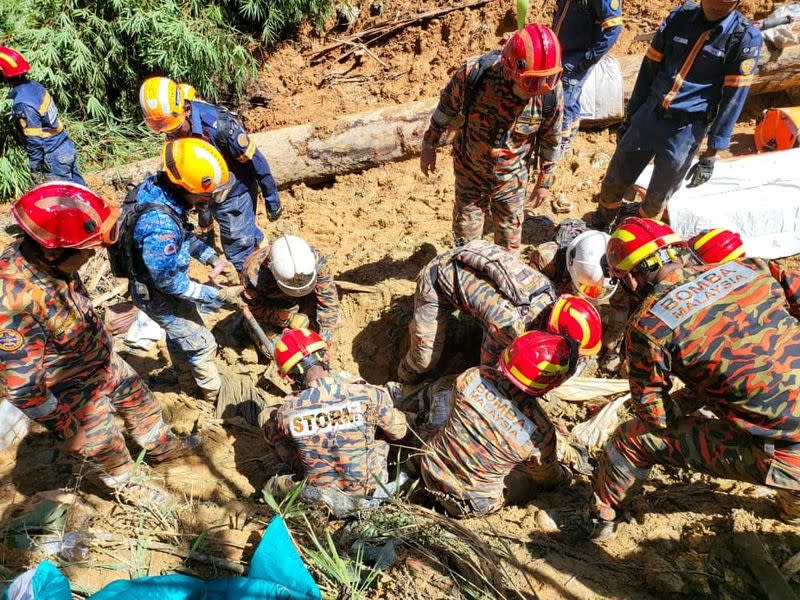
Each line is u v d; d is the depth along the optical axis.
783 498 3.30
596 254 3.89
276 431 3.74
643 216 5.34
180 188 3.74
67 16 6.98
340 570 3.20
